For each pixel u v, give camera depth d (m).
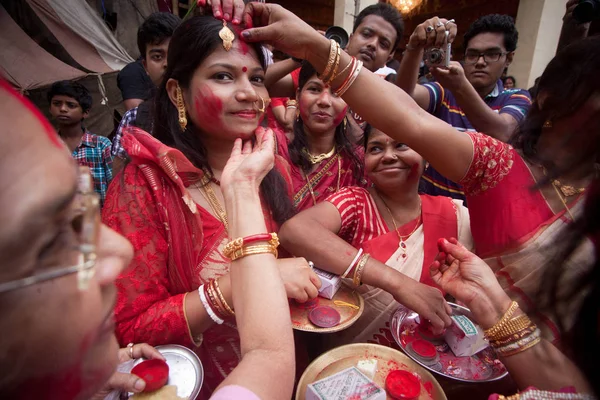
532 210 0.99
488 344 1.16
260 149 0.84
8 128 0.34
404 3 6.54
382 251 1.44
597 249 0.60
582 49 0.82
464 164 1.04
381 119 1.04
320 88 1.88
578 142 0.81
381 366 1.06
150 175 1.03
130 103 2.92
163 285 1.06
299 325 1.17
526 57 6.71
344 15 6.41
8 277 0.33
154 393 0.86
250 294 0.65
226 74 1.09
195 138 1.22
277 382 0.57
